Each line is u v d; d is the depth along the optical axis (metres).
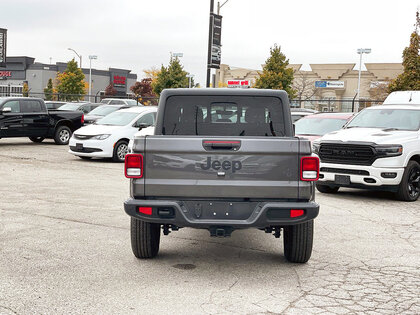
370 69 59.72
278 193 5.29
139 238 5.79
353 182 10.70
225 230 5.34
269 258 6.21
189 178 5.30
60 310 4.34
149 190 5.32
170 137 5.29
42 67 89.81
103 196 10.21
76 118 21.89
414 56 23.91
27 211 8.55
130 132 16.88
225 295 4.83
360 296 4.86
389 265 5.98
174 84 50.22
